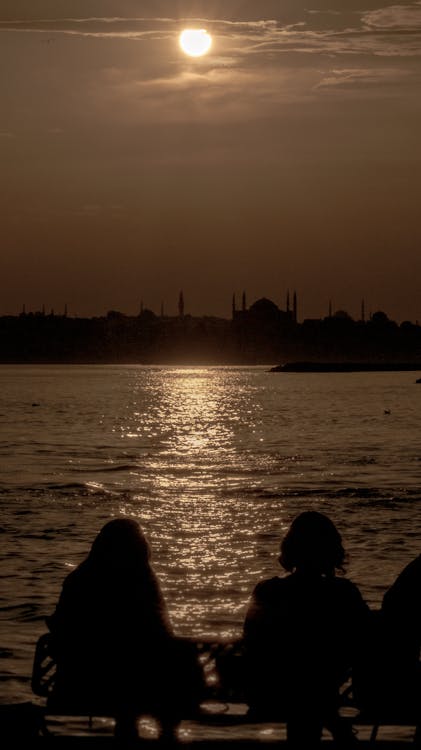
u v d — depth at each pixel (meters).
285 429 124.25
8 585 29.95
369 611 13.21
